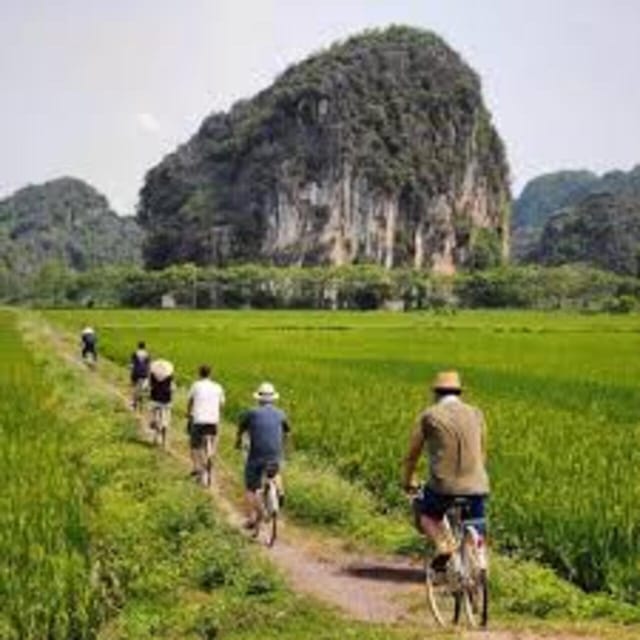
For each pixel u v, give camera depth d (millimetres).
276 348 70438
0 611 12008
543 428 25891
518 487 18000
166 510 18016
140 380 36156
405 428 26469
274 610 13242
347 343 78312
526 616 13148
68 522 15102
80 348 75188
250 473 18141
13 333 93875
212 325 112875
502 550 16703
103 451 25766
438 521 11953
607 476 18688
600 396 37375
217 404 23047
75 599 12281
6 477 18906
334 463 24062
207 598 14211
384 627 12016
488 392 38875
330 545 18016
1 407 32062
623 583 14289
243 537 17469
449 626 12055
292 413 31047
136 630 12586
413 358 60625
